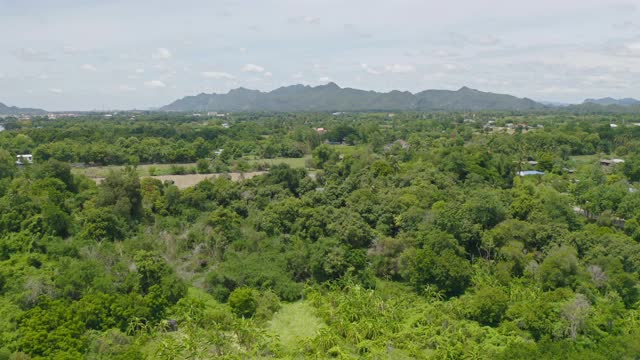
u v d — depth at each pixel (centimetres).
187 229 7875
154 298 5656
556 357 4538
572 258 6200
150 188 9081
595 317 5409
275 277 6462
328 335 5081
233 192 9044
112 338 5000
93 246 6738
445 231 7069
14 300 5428
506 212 7769
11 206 7175
